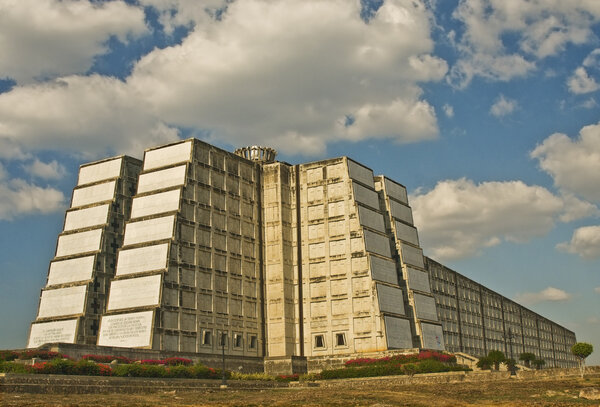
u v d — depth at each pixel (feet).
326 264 390.63
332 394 233.76
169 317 326.03
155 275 327.88
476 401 198.29
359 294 376.07
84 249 365.40
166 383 252.42
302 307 391.04
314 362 371.56
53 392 212.23
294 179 411.95
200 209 359.66
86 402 190.29
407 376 296.71
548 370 272.51
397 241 410.93
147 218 349.61
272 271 393.70
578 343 269.03
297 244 401.70
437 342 401.70
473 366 344.90
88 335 344.08
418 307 398.01
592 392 197.06
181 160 364.17
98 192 380.17
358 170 410.93
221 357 342.44
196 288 344.90
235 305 368.48
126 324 323.98
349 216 390.63
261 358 366.02
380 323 364.99
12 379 206.39
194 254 349.20
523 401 194.29
